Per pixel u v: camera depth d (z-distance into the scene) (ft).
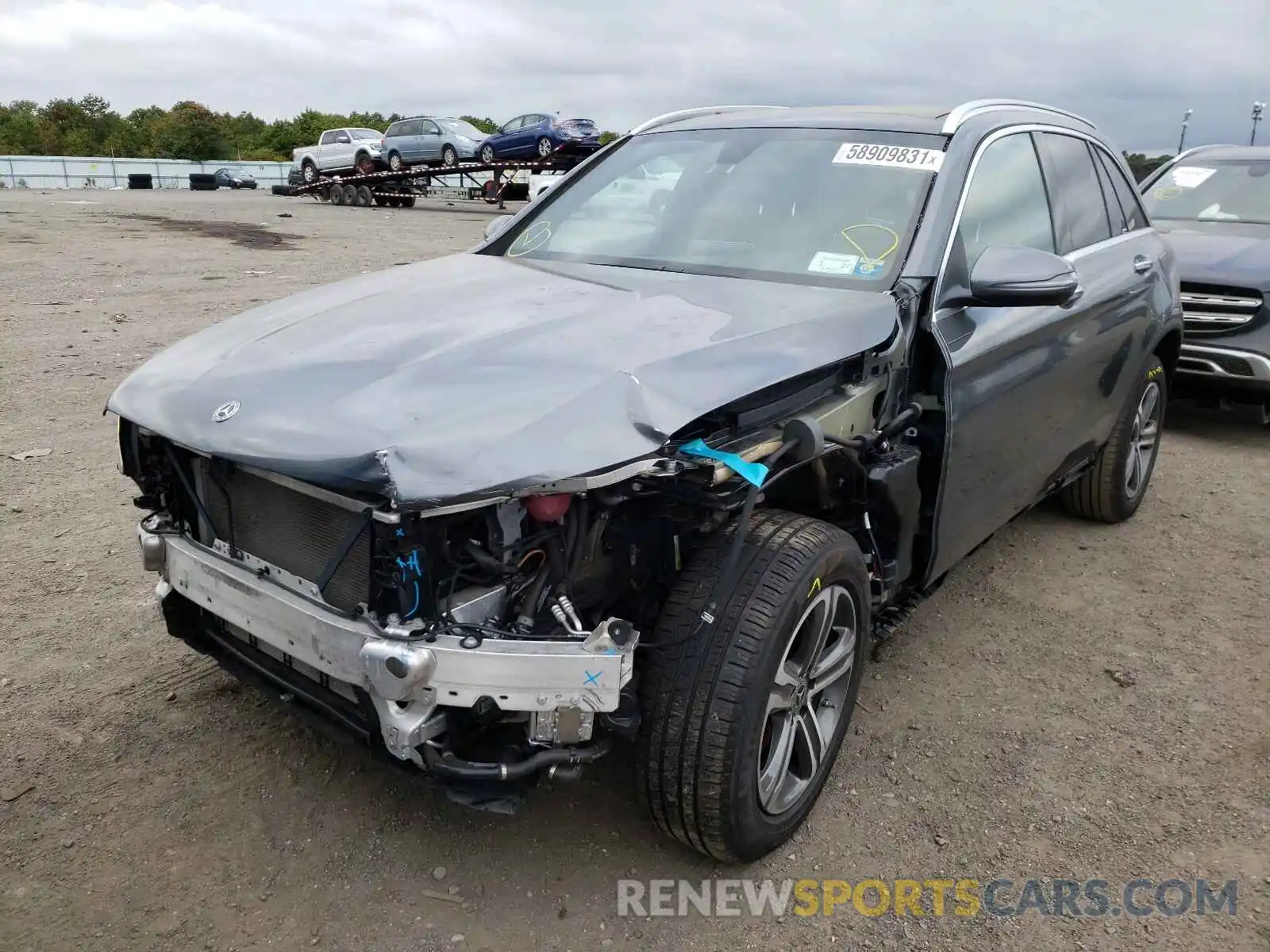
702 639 7.97
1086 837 9.48
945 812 9.80
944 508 10.67
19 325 30.81
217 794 9.66
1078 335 13.20
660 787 8.11
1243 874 9.01
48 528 15.80
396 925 8.18
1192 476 20.49
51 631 12.64
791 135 12.55
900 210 11.00
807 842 9.34
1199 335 22.61
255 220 76.02
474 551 7.29
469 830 9.29
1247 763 10.67
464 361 8.08
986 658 12.83
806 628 8.87
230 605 8.39
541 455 6.79
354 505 7.23
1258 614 14.20
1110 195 15.80
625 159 13.62
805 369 8.43
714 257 11.26
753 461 8.00
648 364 7.88
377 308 9.93
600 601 8.55
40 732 10.55
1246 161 27.07
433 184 97.96
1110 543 16.74
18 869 8.64
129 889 8.46
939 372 10.18
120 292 37.70
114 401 9.06
